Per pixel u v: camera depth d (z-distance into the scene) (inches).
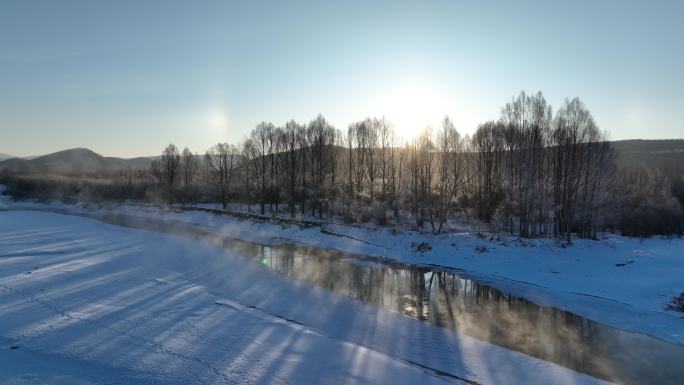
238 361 503.8
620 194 2107.5
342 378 479.2
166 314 659.4
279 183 2561.5
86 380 436.1
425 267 1195.3
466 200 2204.7
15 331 559.8
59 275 868.0
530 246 1322.6
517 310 815.1
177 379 450.0
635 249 1425.9
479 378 522.0
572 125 1582.2
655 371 562.9
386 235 1546.5
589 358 600.7
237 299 793.6
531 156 1606.8
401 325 705.6
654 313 797.9
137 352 512.4
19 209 2812.5
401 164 2252.7
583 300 884.6
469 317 767.1
